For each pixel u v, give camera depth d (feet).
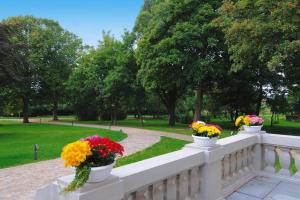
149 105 138.92
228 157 15.93
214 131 13.14
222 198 14.23
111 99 118.83
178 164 11.05
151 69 76.48
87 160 7.43
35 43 138.62
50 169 34.45
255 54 57.26
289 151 18.02
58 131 86.58
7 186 27.09
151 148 48.60
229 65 76.64
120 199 8.21
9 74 76.84
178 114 137.08
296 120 126.52
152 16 87.66
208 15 71.87
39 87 144.46
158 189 10.37
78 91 135.23
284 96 88.12
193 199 12.50
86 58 132.98
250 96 91.91
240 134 19.01
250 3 51.34
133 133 75.31
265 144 18.92
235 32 52.06
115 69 109.29
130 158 39.22
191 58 73.36
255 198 15.19
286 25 44.14
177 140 58.70
